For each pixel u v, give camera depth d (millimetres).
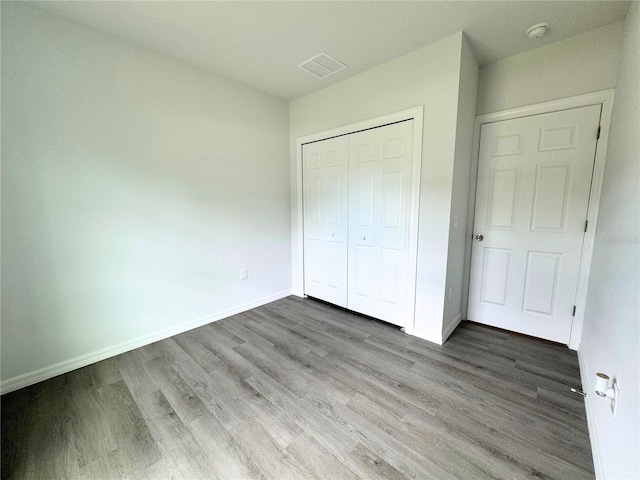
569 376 1833
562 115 2076
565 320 2207
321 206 3104
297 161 3244
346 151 2762
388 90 2354
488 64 2342
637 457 783
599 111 1939
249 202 2971
